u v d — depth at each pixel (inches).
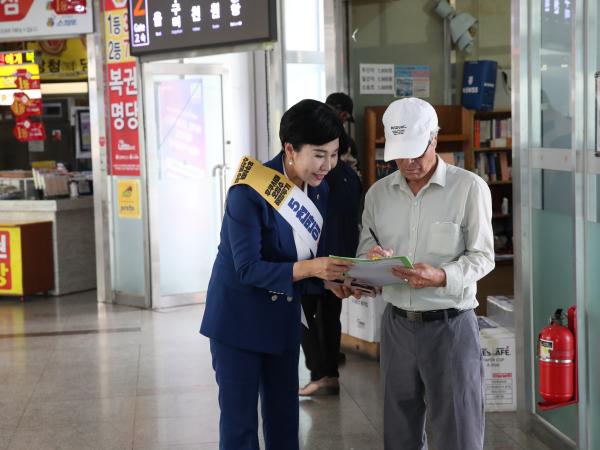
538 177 170.2
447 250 118.9
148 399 213.5
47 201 357.4
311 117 113.7
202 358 252.1
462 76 287.0
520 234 175.0
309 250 121.6
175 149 332.8
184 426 192.5
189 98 333.7
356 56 267.4
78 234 370.0
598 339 148.9
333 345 207.5
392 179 124.4
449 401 120.7
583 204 151.2
